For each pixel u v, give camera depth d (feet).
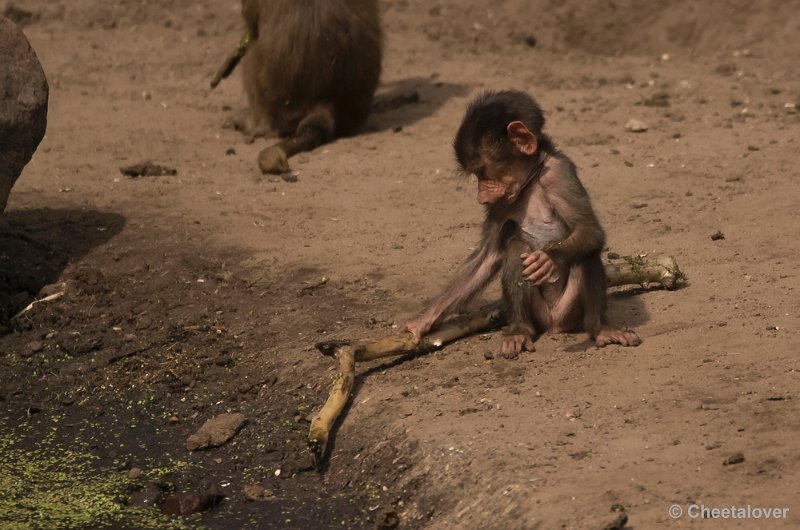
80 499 32.60
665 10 81.41
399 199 52.49
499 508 27.81
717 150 55.42
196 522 30.81
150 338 42.34
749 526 24.89
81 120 65.87
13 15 85.56
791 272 39.58
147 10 87.10
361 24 61.72
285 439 34.73
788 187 49.11
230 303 43.86
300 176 56.44
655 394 31.65
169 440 36.09
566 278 36.06
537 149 34.83
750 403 30.45
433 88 71.31
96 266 47.50
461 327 37.50
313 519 30.40
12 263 47.73
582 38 81.61
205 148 61.52
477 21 84.23
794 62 73.51
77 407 38.91
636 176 52.49
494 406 32.48
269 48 61.41
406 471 30.99
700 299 38.17
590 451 29.22
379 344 35.78
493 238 36.17
